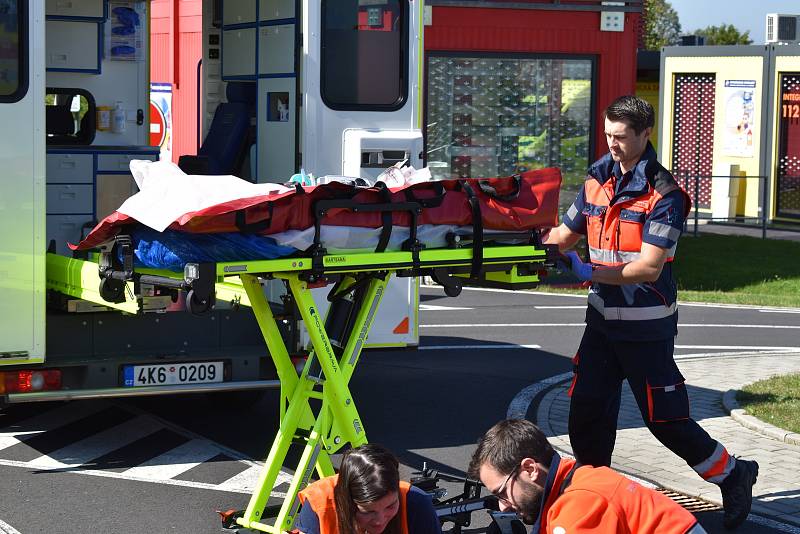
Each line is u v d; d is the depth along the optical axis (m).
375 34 9.27
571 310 16.56
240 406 9.89
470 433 9.29
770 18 28.84
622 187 6.66
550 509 4.03
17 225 7.88
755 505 7.41
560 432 9.33
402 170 6.50
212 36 11.36
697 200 25.75
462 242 6.46
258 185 6.21
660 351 6.69
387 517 4.46
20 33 7.84
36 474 7.99
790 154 28.59
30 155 7.90
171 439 8.95
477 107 21.50
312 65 9.10
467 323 15.19
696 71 30.22
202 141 11.49
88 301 8.18
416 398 10.55
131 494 7.57
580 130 21.95
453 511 5.95
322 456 6.48
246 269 5.85
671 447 6.83
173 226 5.82
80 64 11.03
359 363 12.27
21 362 7.93
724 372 11.76
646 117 6.51
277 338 6.43
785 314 16.86
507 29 21.31
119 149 10.63
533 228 6.62
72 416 9.65
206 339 8.70
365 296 6.40
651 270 6.47
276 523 6.28
